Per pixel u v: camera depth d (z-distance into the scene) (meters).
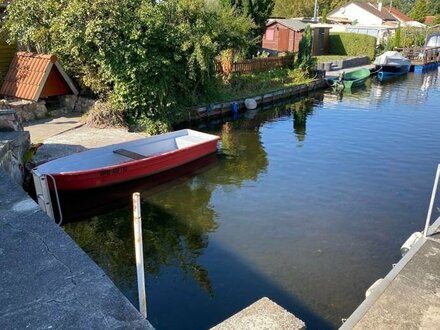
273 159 12.88
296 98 23.92
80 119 13.90
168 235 8.10
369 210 9.23
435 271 5.06
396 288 4.74
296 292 6.29
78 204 9.21
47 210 7.97
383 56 32.88
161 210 9.18
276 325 3.24
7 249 3.62
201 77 15.79
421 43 44.06
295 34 35.69
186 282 6.59
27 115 13.48
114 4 12.68
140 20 13.11
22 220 4.16
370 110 20.53
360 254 7.36
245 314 3.39
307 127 17.11
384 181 11.08
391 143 14.73
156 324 5.66
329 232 8.17
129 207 9.30
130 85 13.27
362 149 13.98
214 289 6.40
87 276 3.23
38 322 2.73
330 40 39.81
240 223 8.57
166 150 11.95
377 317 4.30
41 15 13.69
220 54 20.39
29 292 3.04
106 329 2.66
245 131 16.44
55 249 3.62
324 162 12.62
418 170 12.00
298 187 10.59
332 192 10.27
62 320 2.75
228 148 14.04
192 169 11.84
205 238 7.96
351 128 16.86
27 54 14.34
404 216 8.93
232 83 21.28
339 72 30.33
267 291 6.32
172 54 14.09
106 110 13.38
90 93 15.21
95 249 7.59
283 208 9.30
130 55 12.96
